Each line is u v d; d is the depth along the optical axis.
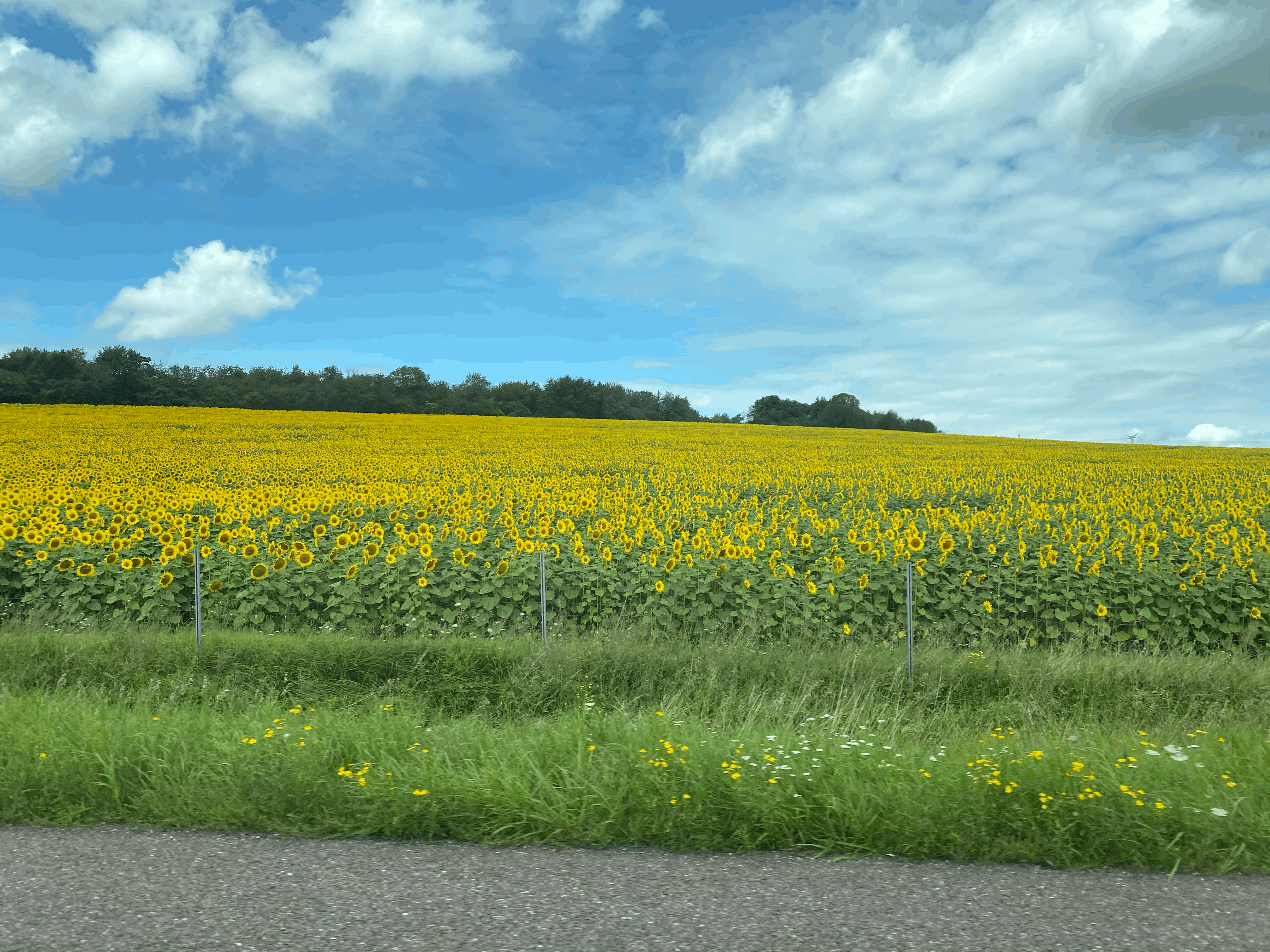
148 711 5.97
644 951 2.70
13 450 31.39
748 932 2.85
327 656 7.88
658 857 3.56
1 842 3.65
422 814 3.86
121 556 11.00
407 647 8.03
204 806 4.01
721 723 6.35
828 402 109.00
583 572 10.25
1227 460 38.66
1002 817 3.88
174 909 2.99
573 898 3.12
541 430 50.12
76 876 3.29
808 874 3.38
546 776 4.32
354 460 30.77
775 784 4.13
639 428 55.50
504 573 10.10
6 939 2.75
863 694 7.38
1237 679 7.54
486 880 3.28
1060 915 3.03
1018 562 10.64
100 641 8.09
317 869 3.38
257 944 2.73
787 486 24.67
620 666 7.80
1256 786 4.35
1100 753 4.86
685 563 10.45
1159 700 7.32
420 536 11.88
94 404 72.50
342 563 10.76
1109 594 9.96
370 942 2.75
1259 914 3.07
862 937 2.82
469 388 96.06
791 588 9.81
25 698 6.41
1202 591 9.77
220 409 58.66
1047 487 25.47
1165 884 3.34
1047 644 9.98
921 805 3.93
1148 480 28.41
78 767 4.36
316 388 83.00
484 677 7.76
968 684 7.71
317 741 4.93
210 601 10.04
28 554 10.88
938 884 3.30
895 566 10.30
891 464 33.25
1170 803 3.93
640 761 4.55
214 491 18.33
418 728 5.44
